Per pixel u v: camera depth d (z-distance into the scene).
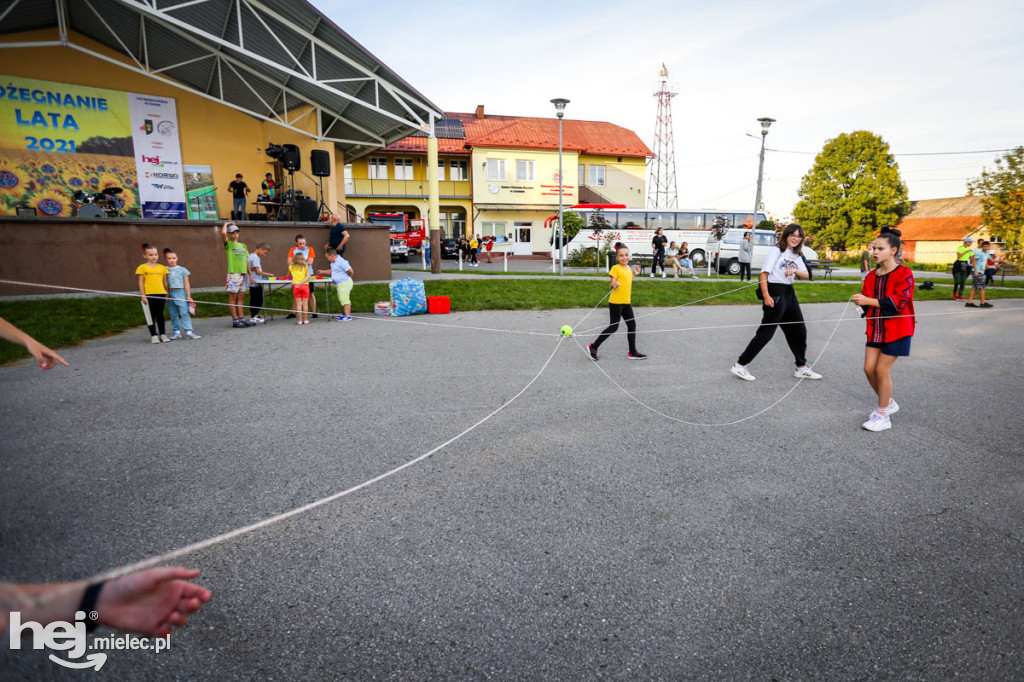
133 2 10.66
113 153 16.05
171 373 6.27
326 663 2.05
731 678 2.00
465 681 1.98
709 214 29.61
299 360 6.97
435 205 16.75
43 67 14.98
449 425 4.62
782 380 6.18
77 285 12.05
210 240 13.41
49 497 3.29
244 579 2.54
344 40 13.61
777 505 3.28
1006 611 2.36
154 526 2.98
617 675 2.01
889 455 4.03
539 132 37.91
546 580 2.56
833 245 47.12
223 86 17.12
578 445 4.20
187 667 2.02
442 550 2.79
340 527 3.01
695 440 4.32
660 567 2.67
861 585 2.53
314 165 17.00
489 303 12.10
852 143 44.88
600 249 27.86
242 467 3.76
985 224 23.75
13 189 14.84
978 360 7.23
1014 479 3.63
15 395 5.36
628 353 7.46
